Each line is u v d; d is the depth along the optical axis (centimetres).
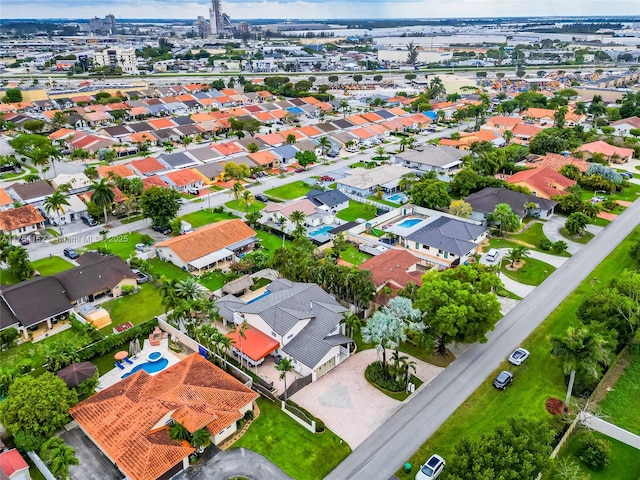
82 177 15262
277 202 14612
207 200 14988
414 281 9356
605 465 5931
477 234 11525
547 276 10438
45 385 6334
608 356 7138
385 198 15062
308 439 6359
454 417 6694
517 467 5081
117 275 9869
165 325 8594
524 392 7162
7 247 10656
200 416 6244
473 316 7425
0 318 8256
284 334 7656
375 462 6016
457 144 19925
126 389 6756
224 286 9650
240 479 5756
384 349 7294
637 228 12731
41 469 5844
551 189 14362
